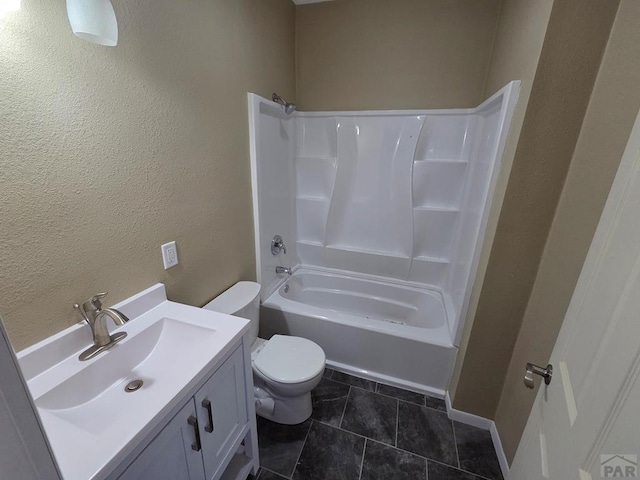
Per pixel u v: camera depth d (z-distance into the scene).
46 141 0.74
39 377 0.78
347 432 1.52
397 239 2.34
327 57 2.14
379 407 1.67
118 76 0.91
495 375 1.46
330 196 2.38
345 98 2.20
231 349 1.00
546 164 1.10
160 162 1.11
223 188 1.50
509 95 1.24
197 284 1.41
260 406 1.55
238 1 1.44
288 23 2.02
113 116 0.91
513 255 1.25
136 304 1.07
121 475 0.64
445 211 2.14
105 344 0.92
